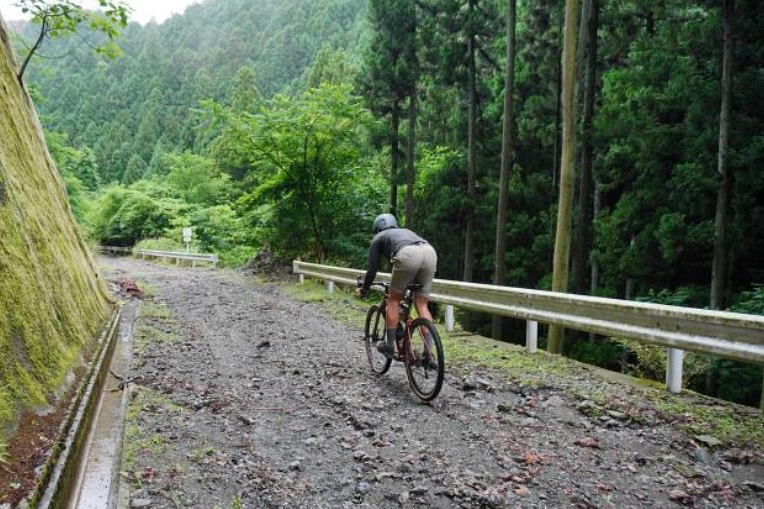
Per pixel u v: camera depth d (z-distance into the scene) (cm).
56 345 419
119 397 500
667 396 538
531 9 2391
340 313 1134
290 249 2125
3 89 587
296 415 497
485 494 346
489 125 2570
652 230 1697
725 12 1406
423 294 580
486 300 838
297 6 17338
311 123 1841
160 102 12094
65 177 3388
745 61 1501
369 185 2364
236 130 1894
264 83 12900
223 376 628
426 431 457
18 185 487
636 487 359
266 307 1224
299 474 375
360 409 509
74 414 354
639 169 1783
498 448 421
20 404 314
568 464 394
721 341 488
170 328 921
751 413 488
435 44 2252
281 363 697
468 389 580
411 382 559
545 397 550
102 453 366
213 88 12388
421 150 2898
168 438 422
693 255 1688
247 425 468
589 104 1788
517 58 2538
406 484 362
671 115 1730
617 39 1894
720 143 1428
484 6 2227
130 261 3172
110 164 9325
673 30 1598
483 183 2464
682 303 1555
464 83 2311
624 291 2014
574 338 1900
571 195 1100
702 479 370
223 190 4919
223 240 3691
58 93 14262
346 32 14050
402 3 2217
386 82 2292
